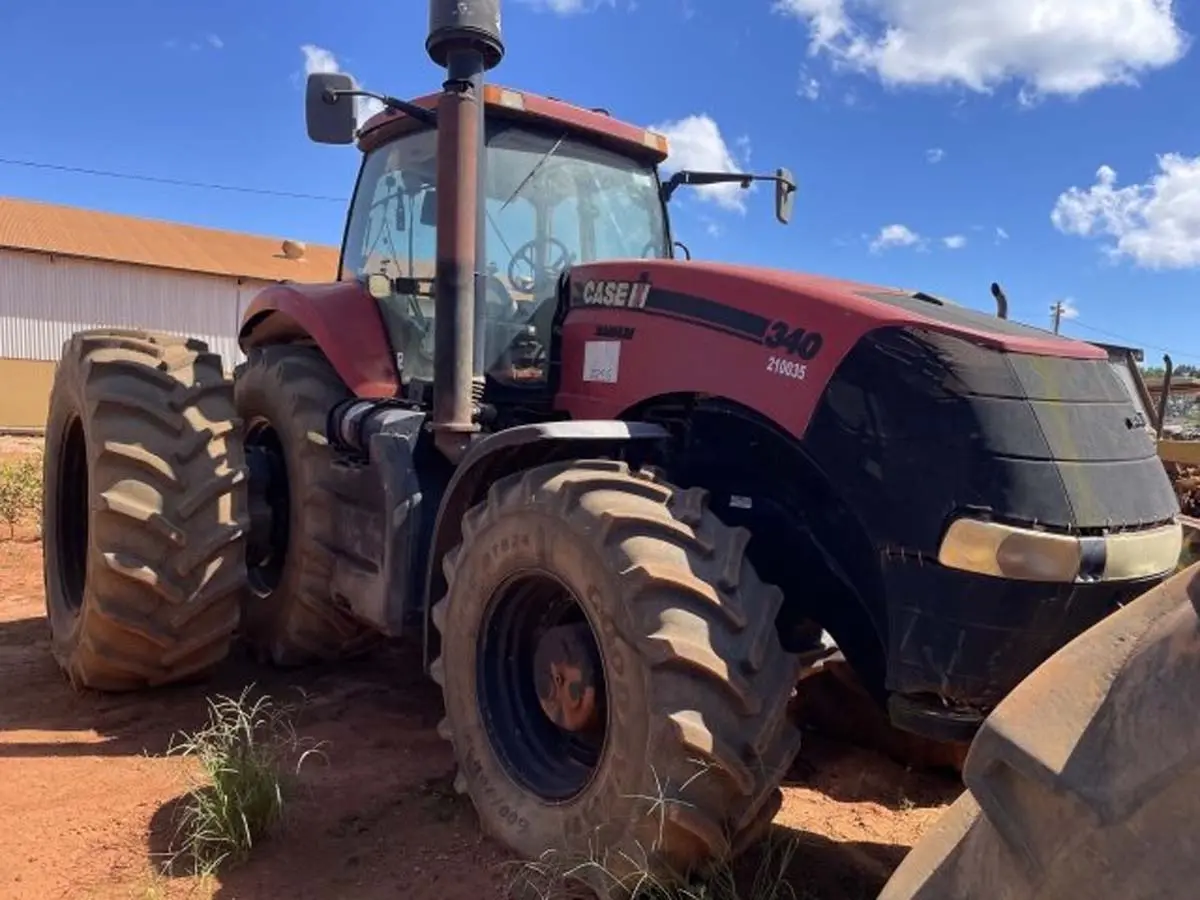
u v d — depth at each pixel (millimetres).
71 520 4773
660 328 3348
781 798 2688
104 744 3779
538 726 3107
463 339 3621
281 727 3957
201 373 4352
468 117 3623
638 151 4621
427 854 2938
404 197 4539
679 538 2672
